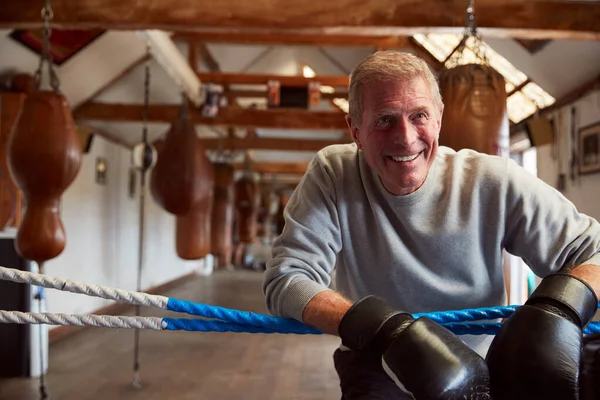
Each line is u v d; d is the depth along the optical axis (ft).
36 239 8.98
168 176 14.01
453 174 4.05
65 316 3.60
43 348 12.97
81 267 18.47
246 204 29.43
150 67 18.06
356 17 9.57
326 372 13.69
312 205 4.06
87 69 15.57
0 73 13.08
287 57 24.58
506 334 3.09
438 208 4.00
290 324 3.65
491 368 3.04
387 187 3.94
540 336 2.96
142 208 12.41
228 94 22.15
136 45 15.81
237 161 37.32
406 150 3.57
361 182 4.12
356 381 4.20
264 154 38.47
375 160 3.70
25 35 12.44
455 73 7.77
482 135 7.48
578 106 13.32
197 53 20.44
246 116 19.84
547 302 3.18
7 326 12.75
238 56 24.34
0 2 9.68
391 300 4.23
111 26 9.80
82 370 13.41
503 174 4.00
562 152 14.16
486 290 4.19
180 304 3.65
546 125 14.16
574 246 3.80
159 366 13.94
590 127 12.60
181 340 16.83
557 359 2.88
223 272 39.78
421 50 18.15
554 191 4.07
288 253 3.92
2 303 12.72
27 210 9.14
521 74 15.34
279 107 18.84
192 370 13.67
